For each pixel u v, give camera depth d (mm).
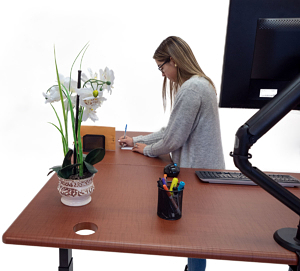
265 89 1119
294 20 1032
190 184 1398
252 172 866
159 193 1062
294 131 2129
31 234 939
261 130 811
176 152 1857
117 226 1004
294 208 885
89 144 1931
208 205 1194
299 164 2066
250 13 1047
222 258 892
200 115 1723
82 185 1116
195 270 1545
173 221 1054
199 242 931
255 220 1090
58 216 1058
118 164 1664
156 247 901
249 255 889
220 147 1804
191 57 1764
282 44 1056
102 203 1171
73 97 1133
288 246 907
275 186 878
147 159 1797
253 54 1082
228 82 1129
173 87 1931
